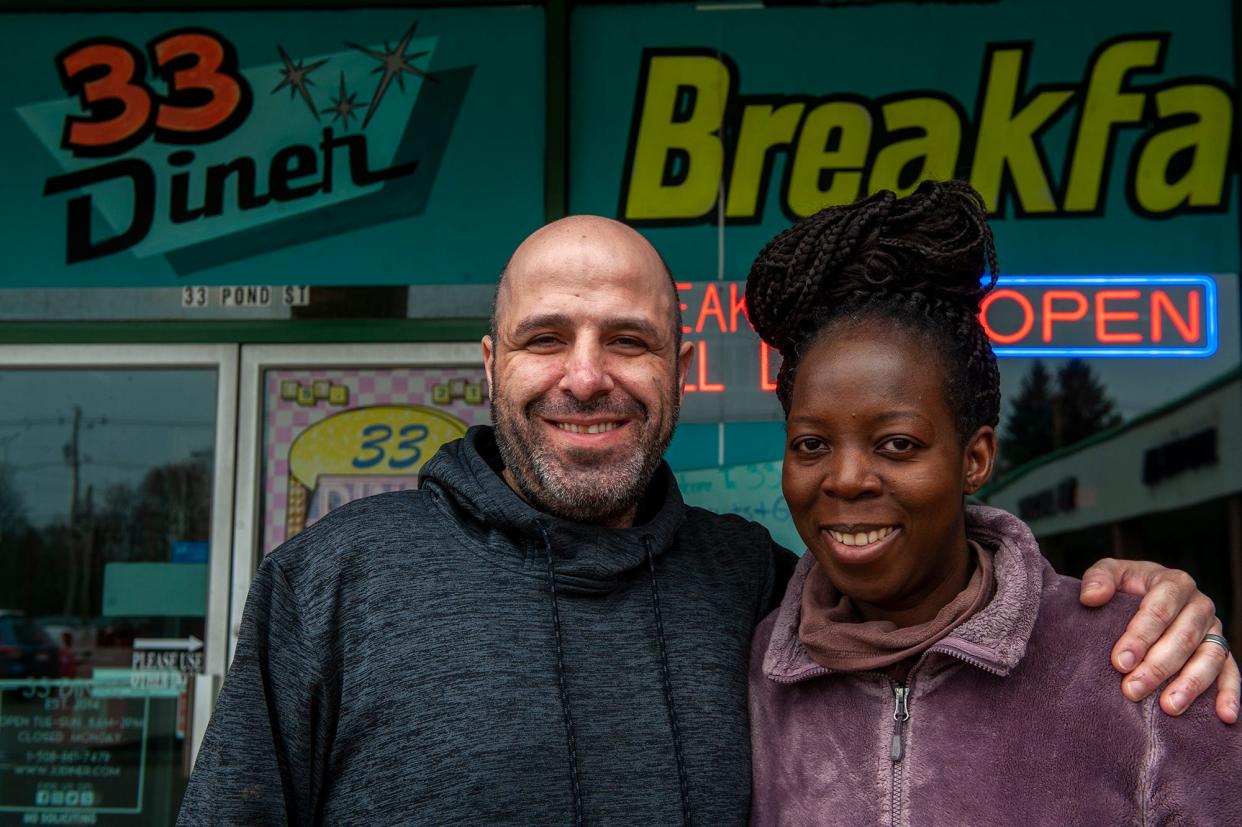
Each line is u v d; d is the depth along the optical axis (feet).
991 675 3.85
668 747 4.30
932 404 3.77
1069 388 9.95
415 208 10.35
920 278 3.96
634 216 10.23
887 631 3.97
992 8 10.21
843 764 3.99
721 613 4.79
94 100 10.47
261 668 4.33
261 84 10.45
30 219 10.41
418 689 4.26
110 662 10.24
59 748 10.18
